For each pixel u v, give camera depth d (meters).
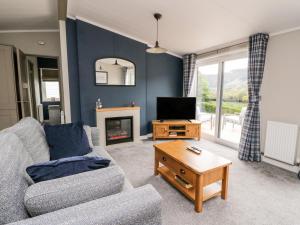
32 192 0.87
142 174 2.65
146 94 4.55
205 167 1.85
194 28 3.25
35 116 5.04
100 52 3.77
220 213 1.83
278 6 2.23
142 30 3.72
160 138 4.49
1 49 3.35
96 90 3.80
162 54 4.74
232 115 4.01
